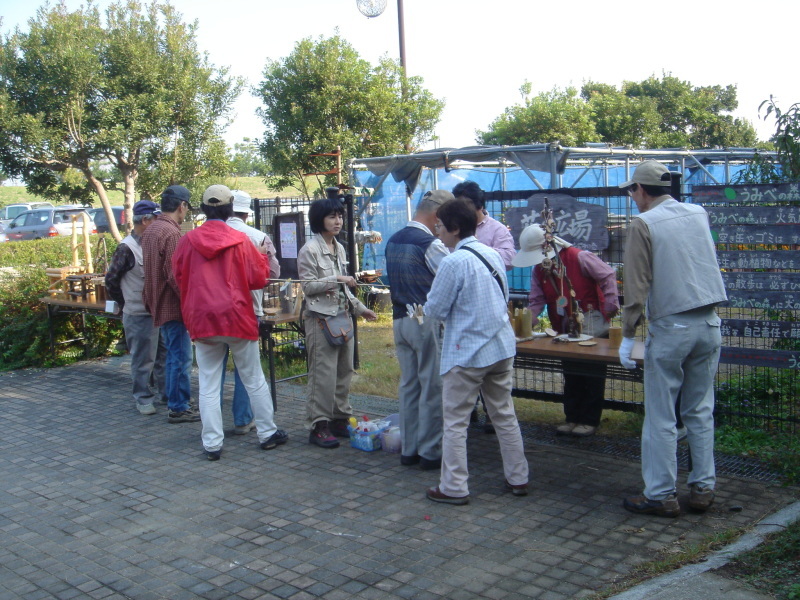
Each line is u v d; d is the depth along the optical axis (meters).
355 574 3.49
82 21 18.12
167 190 6.23
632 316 3.87
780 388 5.45
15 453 5.56
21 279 8.87
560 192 5.60
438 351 4.77
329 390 5.46
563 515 4.05
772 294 4.71
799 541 3.48
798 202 4.77
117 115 17.28
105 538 4.03
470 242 4.23
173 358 6.16
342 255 5.63
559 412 6.08
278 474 4.92
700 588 3.18
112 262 6.34
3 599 3.40
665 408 3.88
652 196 3.94
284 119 14.41
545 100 21.05
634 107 23.53
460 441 4.22
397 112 14.66
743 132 27.34
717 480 4.45
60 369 8.48
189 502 4.49
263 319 6.18
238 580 3.49
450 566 3.52
